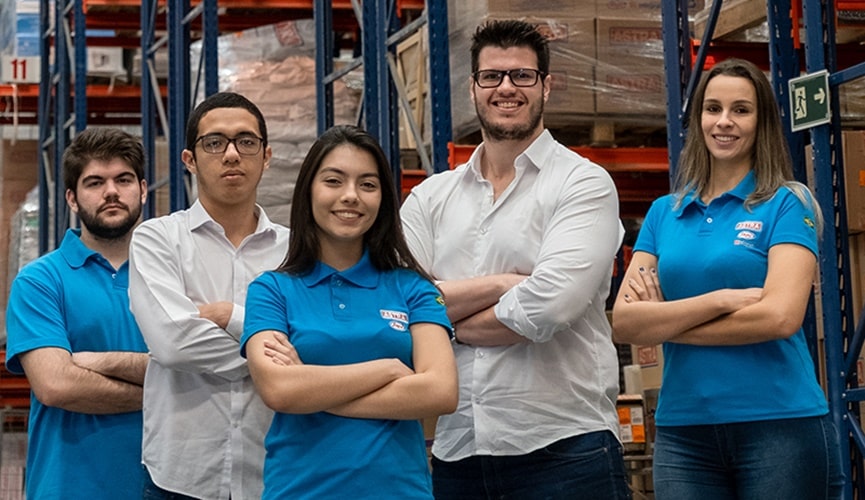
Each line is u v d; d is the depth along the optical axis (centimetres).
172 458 392
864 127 534
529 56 405
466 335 394
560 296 380
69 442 431
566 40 650
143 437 405
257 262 409
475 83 411
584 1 654
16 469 1088
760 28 627
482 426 393
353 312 350
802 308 363
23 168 1240
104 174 443
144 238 401
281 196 834
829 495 366
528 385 391
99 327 438
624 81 655
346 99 861
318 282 354
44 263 445
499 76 404
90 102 1215
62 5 1152
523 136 405
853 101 533
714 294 369
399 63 766
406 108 684
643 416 700
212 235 407
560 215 393
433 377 341
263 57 862
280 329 345
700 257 383
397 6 700
